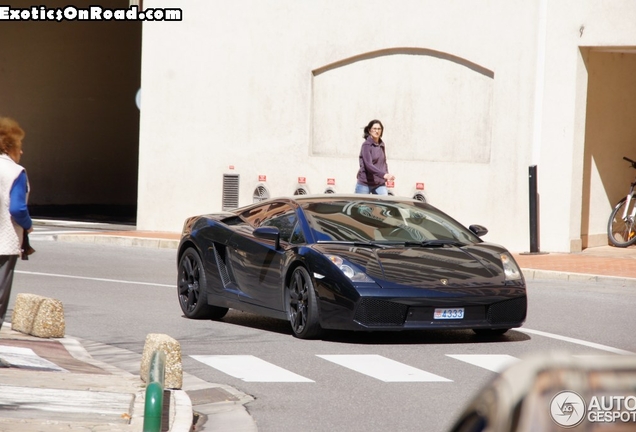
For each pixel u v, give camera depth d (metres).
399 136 33.41
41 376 13.05
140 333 17.78
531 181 30.31
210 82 36.41
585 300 22.39
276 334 17.59
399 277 16.09
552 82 30.48
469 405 2.97
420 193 32.78
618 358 2.98
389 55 33.47
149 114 37.28
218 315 19.59
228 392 13.15
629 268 27.02
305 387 13.42
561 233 30.52
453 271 16.52
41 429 10.02
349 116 34.25
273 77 35.44
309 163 34.88
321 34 34.53
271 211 18.75
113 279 25.20
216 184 36.38
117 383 12.86
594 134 31.64
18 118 49.56
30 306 17.03
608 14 29.73
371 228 17.72
